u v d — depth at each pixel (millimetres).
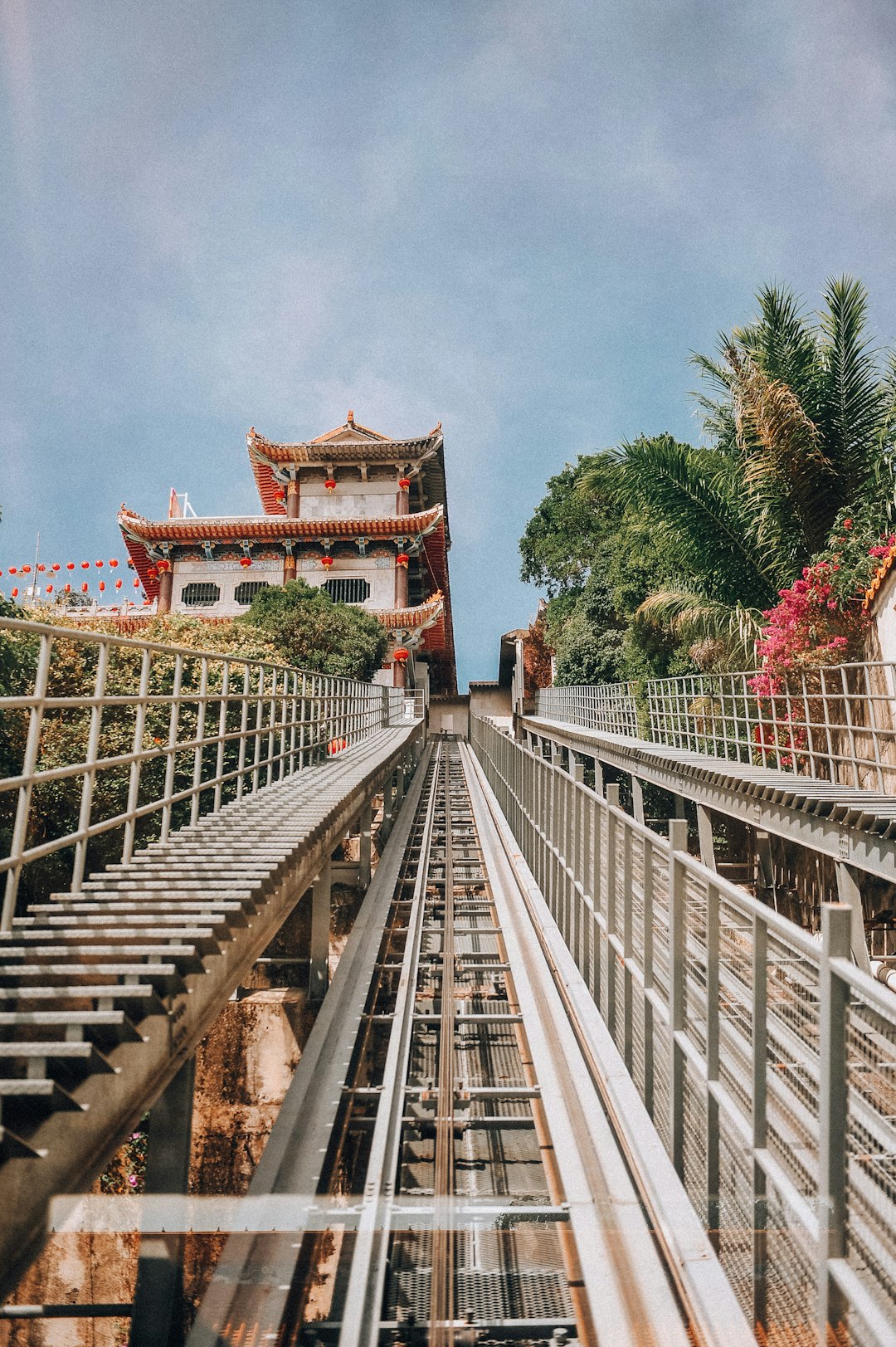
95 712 4523
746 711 12648
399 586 38469
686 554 15523
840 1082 2734
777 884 12984
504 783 16500
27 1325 7680
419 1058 7125
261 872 5066
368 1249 4000
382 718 18734
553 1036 6203
